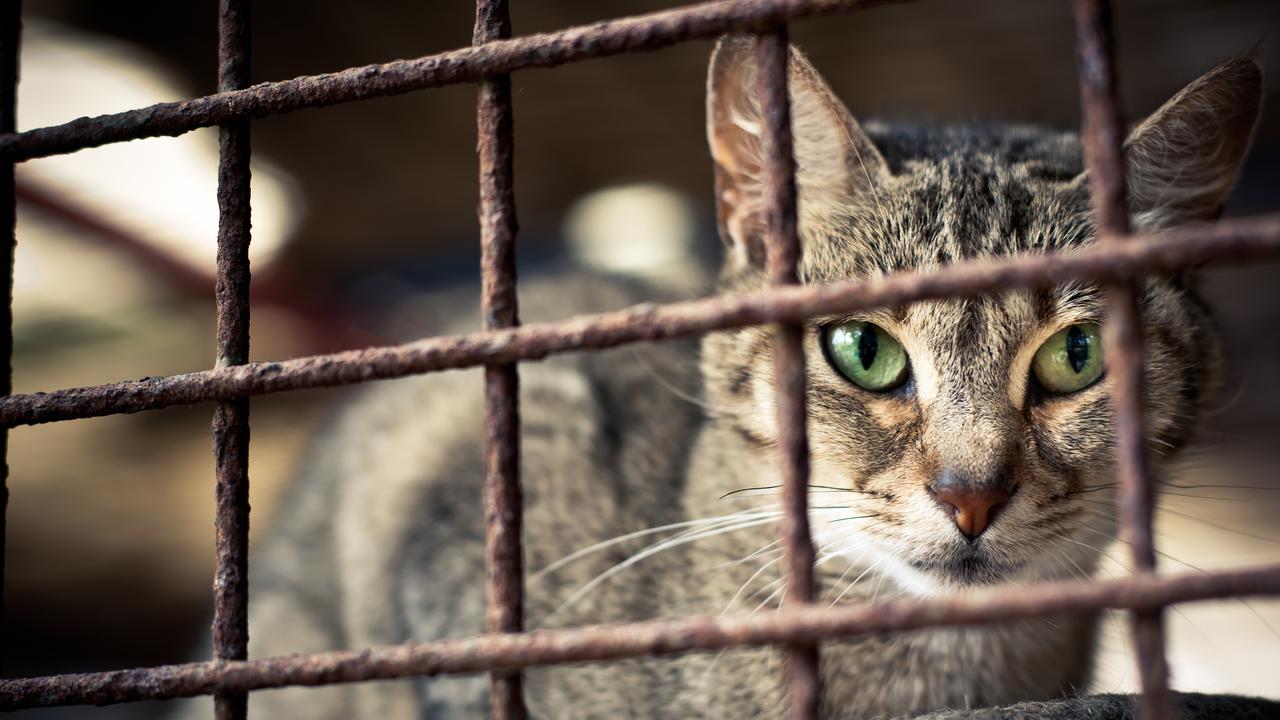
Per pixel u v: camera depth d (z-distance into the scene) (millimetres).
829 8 237
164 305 901
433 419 466
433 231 1037
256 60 709
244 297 262
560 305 474
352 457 480
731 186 379
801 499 235
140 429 820
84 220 790
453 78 251
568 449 423
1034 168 363
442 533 426
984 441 321
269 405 763
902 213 357
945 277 228
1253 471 802
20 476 779
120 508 792
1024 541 324
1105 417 333
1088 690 377
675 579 382
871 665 358
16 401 264
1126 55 754
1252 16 697
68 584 763
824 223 369
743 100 374
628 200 992
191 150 735
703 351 388
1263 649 541
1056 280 225
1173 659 536
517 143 877
